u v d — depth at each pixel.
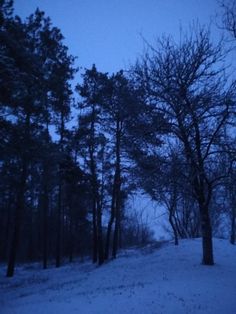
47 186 30.70
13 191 29.61
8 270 28.27
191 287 14.49
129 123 20.67
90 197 32.47
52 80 27.20
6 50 20.48
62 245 57.28
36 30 29.31
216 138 18.17
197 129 18.36
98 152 30.17
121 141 27.09
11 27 21.52
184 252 24.56
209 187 18.72
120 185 28.86
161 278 17.33
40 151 22.86
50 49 29.41
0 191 29.02
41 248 58.50
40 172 28.25
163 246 31.23
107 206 31.83
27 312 13.69
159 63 19.59
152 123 18.97
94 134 30.17
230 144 17.88
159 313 11.27
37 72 21.95
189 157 18.14
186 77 18.88
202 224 19.73
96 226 33.19
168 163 18.23
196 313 10.99
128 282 17.81
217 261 21.00
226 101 17.88
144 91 19.33
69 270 29.48
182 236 40.47
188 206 32.34
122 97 20.55
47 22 29.80
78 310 12.67
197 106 18.09
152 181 18.42
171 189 18.73
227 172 17.88
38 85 23.17
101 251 29.39
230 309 11.20
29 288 22.05
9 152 21.03
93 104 30.41
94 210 33.00
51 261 45.00
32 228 56.91
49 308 13.80
